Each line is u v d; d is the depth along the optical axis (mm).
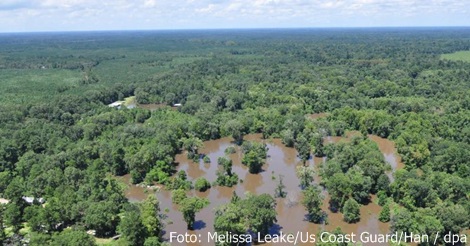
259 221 116750
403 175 141250
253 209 118125
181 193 143000
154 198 131750
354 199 138000
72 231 110562
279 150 199250
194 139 195625
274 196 148375
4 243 110375
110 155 170125
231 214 113688
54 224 118438
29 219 118375
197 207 129125
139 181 162250
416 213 117750
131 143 184125
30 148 178625
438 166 155750
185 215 125125
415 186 130750
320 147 186500
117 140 192625
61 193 133250
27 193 141875
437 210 116438
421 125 195625
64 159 162500
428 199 128375
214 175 172000
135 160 163000
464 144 170500
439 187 133875
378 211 136250
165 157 171500
